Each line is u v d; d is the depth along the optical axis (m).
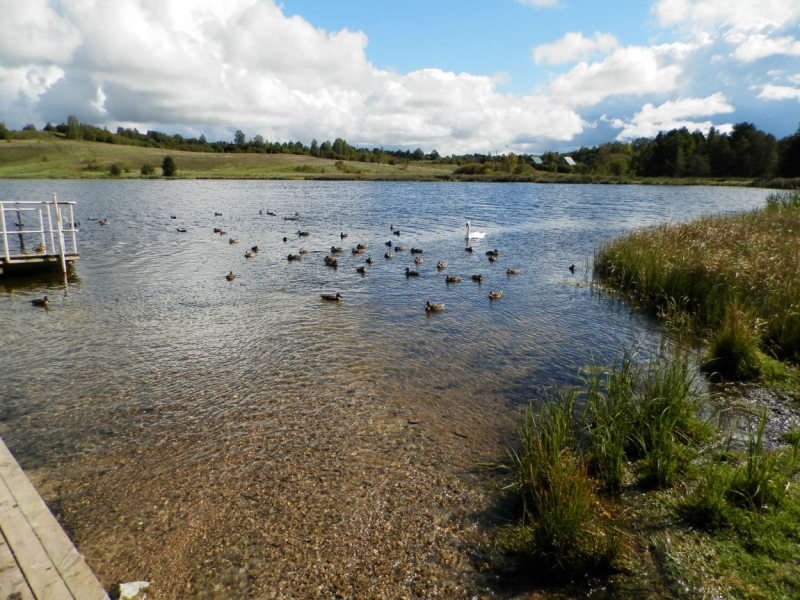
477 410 9.44
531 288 19.33
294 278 20.95
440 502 6.80
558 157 148.75
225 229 35.50
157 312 15.97
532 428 8.19
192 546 6.04
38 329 14.21
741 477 6.41
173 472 7.52
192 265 23.44
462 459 7.80
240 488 7.13
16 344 13.01
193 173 113.06
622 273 18.64
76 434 8.62
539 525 5.84
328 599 5.29
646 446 7.68
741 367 10.27
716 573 5.34
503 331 14.18
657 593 5.20
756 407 9.04
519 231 34.94
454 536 6.17
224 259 24.91
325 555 5.88
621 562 5.58
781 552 5.46
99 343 13.10
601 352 12.40
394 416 9.20
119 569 5.67
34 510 6.12
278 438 8.46
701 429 8.07
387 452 8.01
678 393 8.43
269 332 14.05
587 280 20.53
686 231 21.12
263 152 183.38
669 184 93.44
